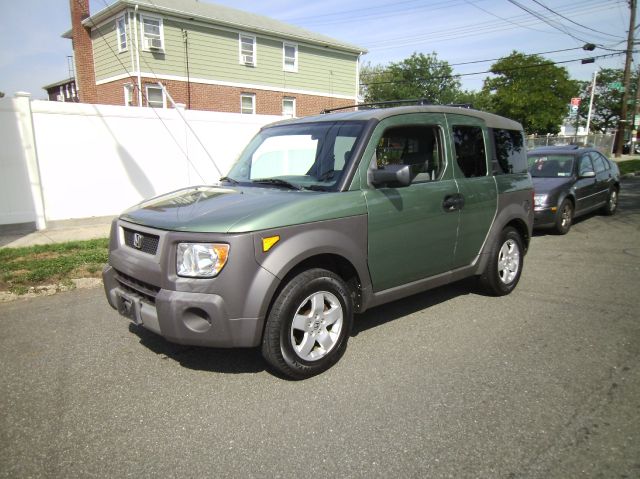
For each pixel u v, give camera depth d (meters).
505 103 43.81
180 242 3.21
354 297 3.97
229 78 21.72
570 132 61.81
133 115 10.29
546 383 3.50
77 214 9.81
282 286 3.42
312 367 3.54
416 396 3.33
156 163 10.76
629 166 24.64
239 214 3.32
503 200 5.20
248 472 2.57
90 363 3.87
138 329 4.59
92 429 2.96
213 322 3.14
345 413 3.12
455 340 4.29
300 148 4.30
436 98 59.34
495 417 3.06
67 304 5.35
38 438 2.87
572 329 4.52
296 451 2.74
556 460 2.64
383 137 4.05
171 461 2.66
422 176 4.40
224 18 21.06
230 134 11.80
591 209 10.30
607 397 3.29
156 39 19.33
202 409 3.19
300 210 3.44
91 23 20.88
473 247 4.94
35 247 7.43
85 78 21.80
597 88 66.94
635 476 2.51
